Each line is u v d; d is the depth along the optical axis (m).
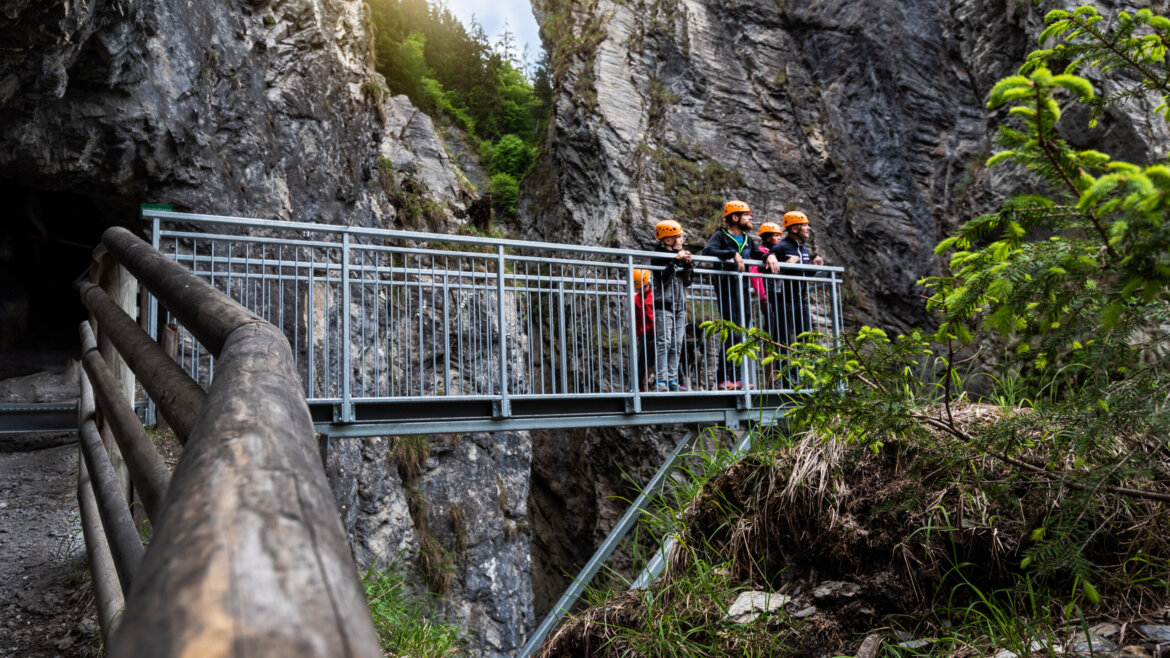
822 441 2.88
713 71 19.19
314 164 10.99
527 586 11.84
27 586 3.28
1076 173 1.29
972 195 15.88
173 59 8.49
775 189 18.09
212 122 9.26
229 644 0.28
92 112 7.46
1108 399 1.62
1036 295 1.54
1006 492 2.35
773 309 6.73
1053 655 2.01
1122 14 1.64
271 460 0.47
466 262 12.91
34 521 4.26
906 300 16.39
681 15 19.80
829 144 18.00
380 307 10.68
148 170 8.32
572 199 20.17
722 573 3.07
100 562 2.27
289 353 0.87
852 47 18.20
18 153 7.23
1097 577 2.27
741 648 2.66
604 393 5.88
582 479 18.94
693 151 18.41
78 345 11.42
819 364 2.31
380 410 5.14
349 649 0.31
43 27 5.77
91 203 10.78
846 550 2.77
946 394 2.15
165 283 1.43
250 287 9.12
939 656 2.33
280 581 0.34
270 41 10.64
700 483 3.96
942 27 17.52
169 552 0.35
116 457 3.31
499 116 39.84
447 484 11.23
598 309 6.09
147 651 0.28
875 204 17.05
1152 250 1.18
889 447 2.91
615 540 4.98
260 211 9.78
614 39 20.16
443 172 16.42
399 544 10.01
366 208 12.25
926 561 2.59
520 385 5.94
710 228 17.58
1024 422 1.96
